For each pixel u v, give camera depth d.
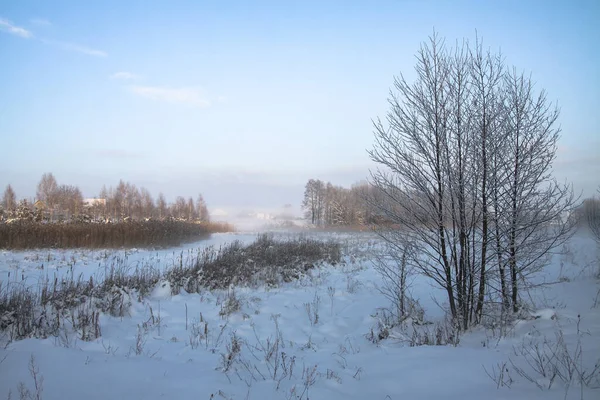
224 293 10.63
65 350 5.62
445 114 7.62
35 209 30.56
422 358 5.82
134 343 6.60
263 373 5.54
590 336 5.96
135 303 9.07
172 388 4.64
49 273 12.35
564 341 5.80
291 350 6.86
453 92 7.62
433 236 7.94
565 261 14.05
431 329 7.74
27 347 5.54
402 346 6.80
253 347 6.84
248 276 12.36
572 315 7.30
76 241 19.52
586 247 16.80
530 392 4.21
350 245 22.09
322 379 5.30
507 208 7.57
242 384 5.00
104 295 8.98
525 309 7.61
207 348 6.67
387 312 9.20
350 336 7.80
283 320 8.78
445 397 4.34
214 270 12.37
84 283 10.07
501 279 7.72
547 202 7.50
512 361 5.26
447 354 5.89
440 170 7.69
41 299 8.34
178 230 25.77
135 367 5.25
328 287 11.85
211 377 5.17
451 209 7.65
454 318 7.55
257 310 9.35
